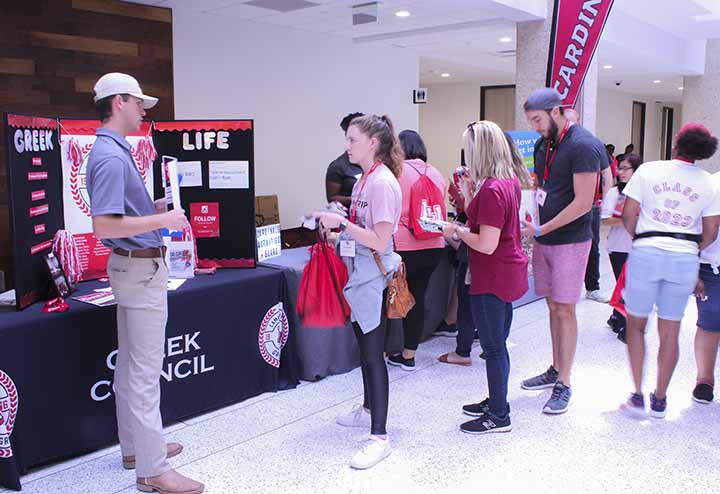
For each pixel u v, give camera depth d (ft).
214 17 22.76
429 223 9.62
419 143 12.57
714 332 10.89
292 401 11.23
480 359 13.64
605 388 11.89
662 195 9.98
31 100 17.83
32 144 8.92
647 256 10.08
